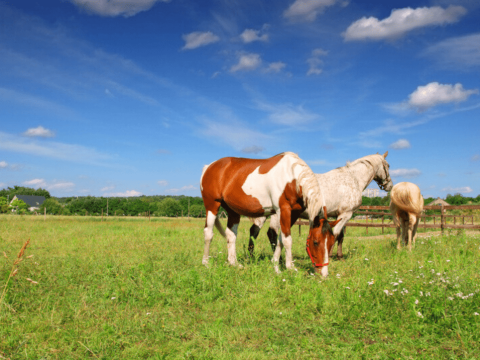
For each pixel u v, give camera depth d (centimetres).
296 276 467
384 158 806
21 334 315
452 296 377
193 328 344
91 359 281
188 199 7719
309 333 330
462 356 279
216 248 811
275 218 659
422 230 1609
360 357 279
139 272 538
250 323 353
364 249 742
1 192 12269
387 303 374
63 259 661
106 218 4038
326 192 670
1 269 532
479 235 1116
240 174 607
